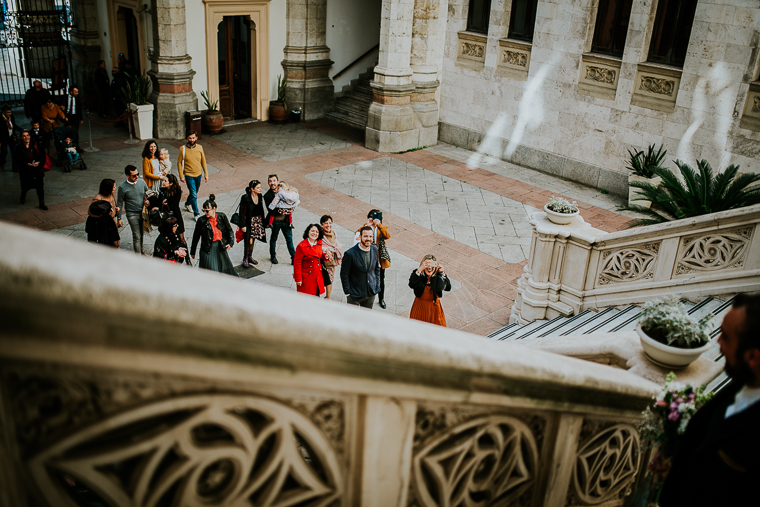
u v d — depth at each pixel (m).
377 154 17.28
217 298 0.96
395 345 1.24
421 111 17.72
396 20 16.34
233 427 1.14
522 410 1.81
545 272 8.26
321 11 19.69
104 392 1.00
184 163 11.83
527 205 14.05
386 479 1.45
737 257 6.49
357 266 7.68
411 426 1.44
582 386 1.94
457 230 12.56
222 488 1.21
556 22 14.85
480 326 9.18
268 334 1.02
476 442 1.69
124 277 0.87
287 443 1.25
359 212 13.16
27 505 1.01
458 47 17.33
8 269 0.78
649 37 13.45
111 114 19.44
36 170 11.97
